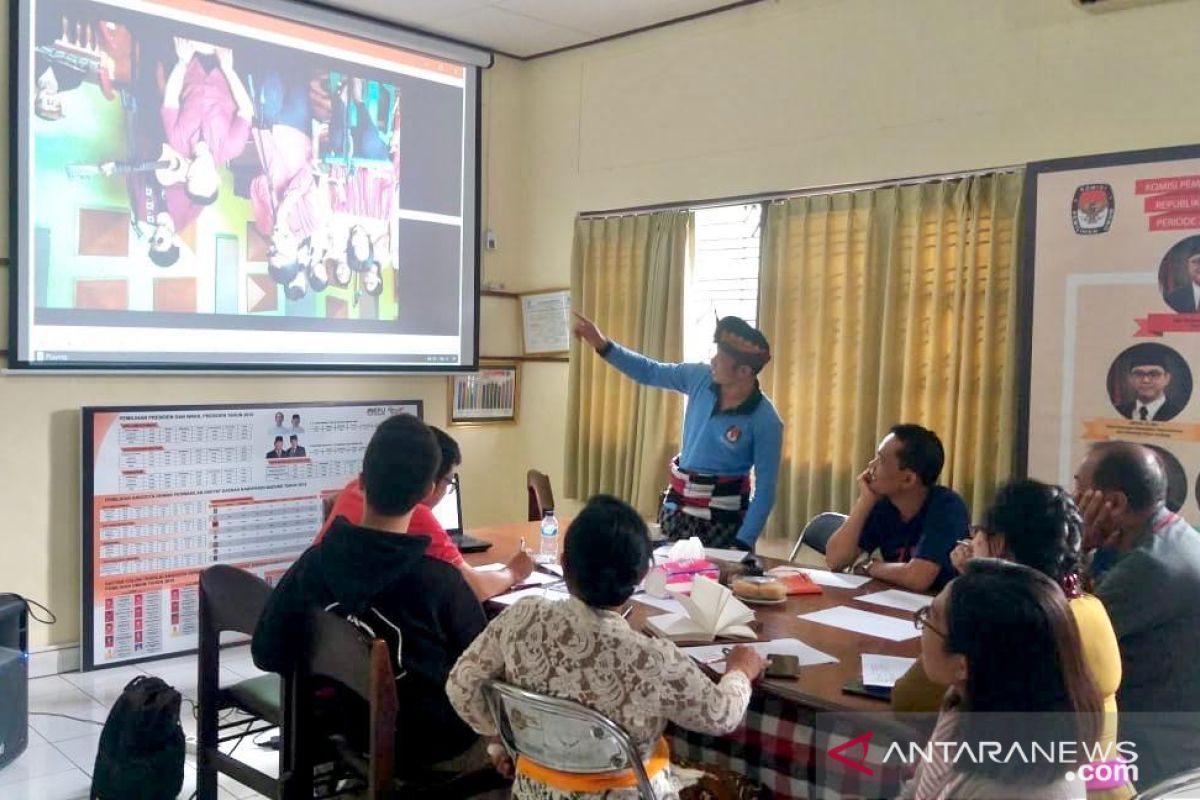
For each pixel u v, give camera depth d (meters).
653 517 4.23
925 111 3.43
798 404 3.75
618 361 3.43
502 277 4.91
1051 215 3.05
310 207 4.04
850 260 3.58
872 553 2.69
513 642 1.54
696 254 4.26
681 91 4.22
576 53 4.66
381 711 1.72
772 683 1.71
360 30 4.12
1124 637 1.82
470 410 4.79
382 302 4.30
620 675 1.47
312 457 4.11
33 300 3.32
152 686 2.53
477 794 1.97
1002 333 3.22
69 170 3.37
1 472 3.35
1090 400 3.00
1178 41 2.87
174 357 3.67
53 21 3.32
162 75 3.59
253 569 3.94
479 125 4.62
